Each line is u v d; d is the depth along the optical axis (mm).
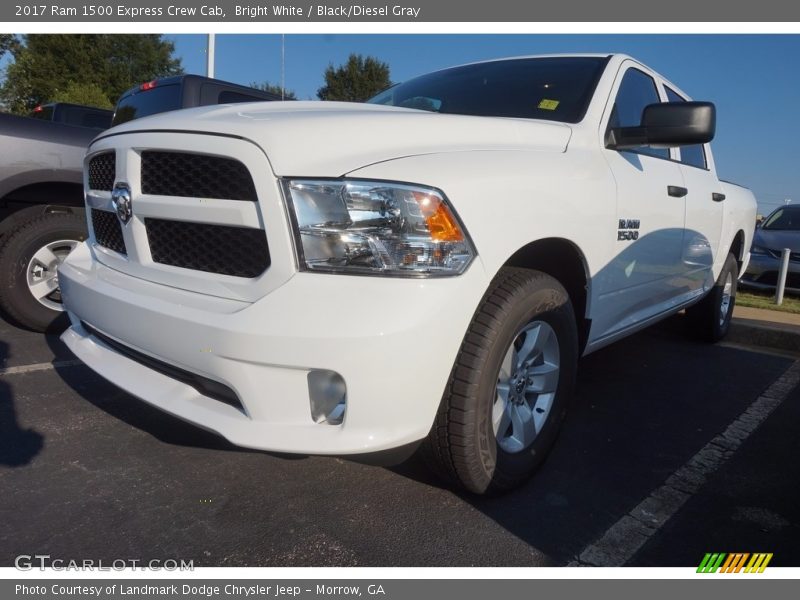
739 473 2785
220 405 2023
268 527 2182
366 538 2146
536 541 2180
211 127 2029
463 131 2311
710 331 5121
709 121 2709
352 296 1811
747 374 4395
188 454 2678
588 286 2672
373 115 2170
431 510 2332
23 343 4086
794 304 7344
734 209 4883
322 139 1949
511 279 2197
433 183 1923
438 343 1879
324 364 1785
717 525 2344
